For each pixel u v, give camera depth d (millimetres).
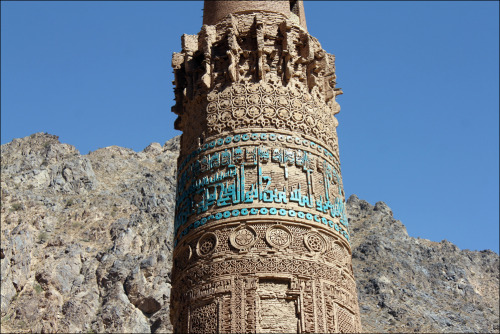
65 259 126000
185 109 25297
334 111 25453
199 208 22281
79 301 118375
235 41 24625
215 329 19938
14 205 138125
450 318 130625
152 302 119438
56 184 153250
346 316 21047
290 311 20188
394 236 154625
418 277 142125
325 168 23297
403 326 121750
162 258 127562
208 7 27328
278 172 22312
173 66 26109
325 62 25312
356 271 139375
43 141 168125
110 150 180000
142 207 146375
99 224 138625
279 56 24625
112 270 124250
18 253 122312
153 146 187875
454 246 159875
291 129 23297
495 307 140875
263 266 20578
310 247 21266
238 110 23500
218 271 20797
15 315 113188
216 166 22703
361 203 171125
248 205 21594
